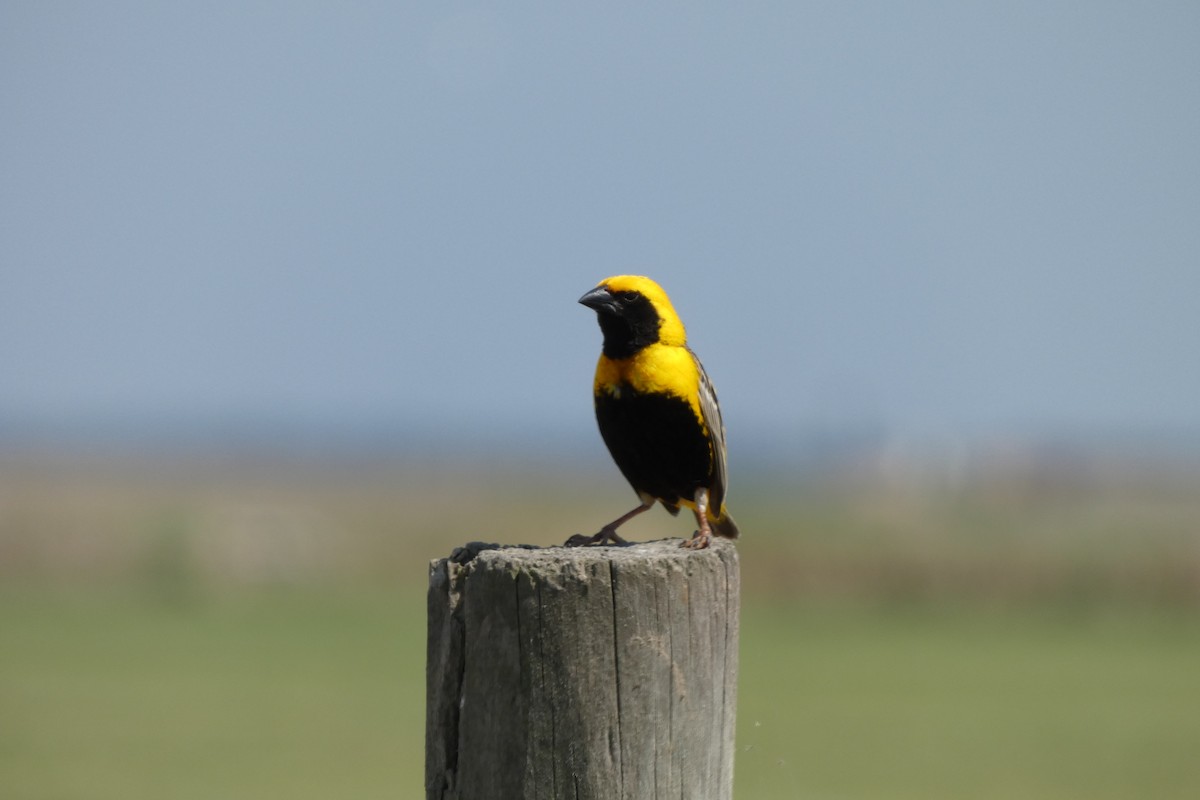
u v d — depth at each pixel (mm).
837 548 29844
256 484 107875
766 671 19984
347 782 13172
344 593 30859
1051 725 16109
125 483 105750
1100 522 41656
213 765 13906
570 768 4113
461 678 4273
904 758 14289
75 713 17047
